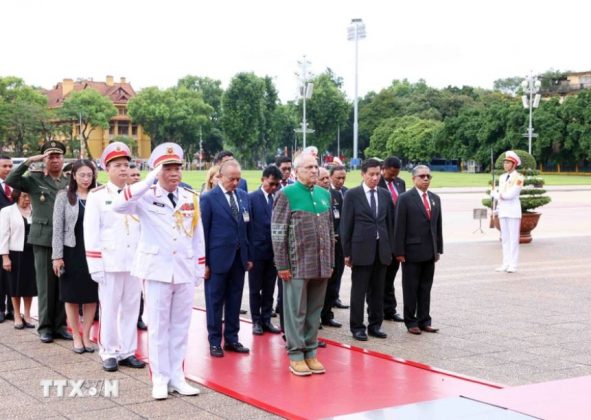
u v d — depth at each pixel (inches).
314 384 226.8
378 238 291.6
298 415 194.5
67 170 302.8
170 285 219.5
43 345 283.4
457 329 312.8
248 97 3164.4
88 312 273.1
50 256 286.4
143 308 314.0
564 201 1242.0
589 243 649.0
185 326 225.3
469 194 1429.6
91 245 243.8
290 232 242.2
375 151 3503.9
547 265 511.2
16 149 2925.7
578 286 423.8
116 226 248.1
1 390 222.2
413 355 268.1
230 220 268.2
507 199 476.1
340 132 3671.3
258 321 304.2
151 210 218.4
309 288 246.4
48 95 3914.9
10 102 2876.5
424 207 305.6
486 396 202.1
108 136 3668.8
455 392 216.5
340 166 346.3
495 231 746.8
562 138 2714.1
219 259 265.0
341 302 378.9
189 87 4195.4
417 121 3368.6
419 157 3248.0
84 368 249.4
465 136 2989.7
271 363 254.5
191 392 217.3
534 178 638.5
